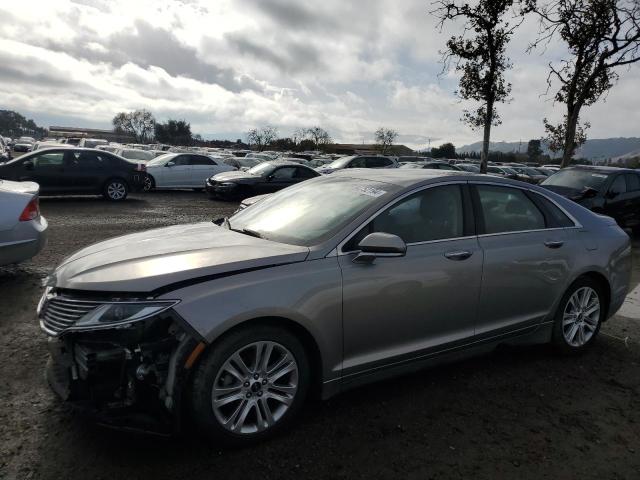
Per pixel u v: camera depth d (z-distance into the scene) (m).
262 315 2.75
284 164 16.67
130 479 2.51
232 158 29.33
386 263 3.22
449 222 3.64
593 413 3.39
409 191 3.53
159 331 2.56
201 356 2.65
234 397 2.75
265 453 2.78
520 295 3.88
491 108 14.23
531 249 3.91
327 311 2.97
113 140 105.00
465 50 13.91
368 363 3.20
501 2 13.01
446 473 2.68
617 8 13.38
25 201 5.52
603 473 2.75
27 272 6.13
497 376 3.89
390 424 3.13
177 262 2.85
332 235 3.17
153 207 14.03
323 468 2.67
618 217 10.66
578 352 4.35
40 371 3.59
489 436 3.05
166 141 102.31
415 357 3.42
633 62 13.77
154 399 2.58
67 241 8.32
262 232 3.56
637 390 3.76
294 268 2.93
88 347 2.59
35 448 2.71
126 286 2.63
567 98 15.34
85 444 2.77
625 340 4.80
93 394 2.61
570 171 11.61
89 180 14.50
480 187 3.89
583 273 4.23
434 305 3.42
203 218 12.20
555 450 2.94
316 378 3.08
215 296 2.67
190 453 2.74
